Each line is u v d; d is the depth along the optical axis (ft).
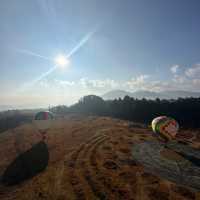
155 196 51.85
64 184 60.95
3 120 267.59
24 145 124.67
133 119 257.34
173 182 60.29
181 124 215.51
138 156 86.28
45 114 240.53
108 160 80.48
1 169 88.33
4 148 124.26
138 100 339.77
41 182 65.46
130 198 51.19
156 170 70.13
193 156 86.69
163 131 98.07
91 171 69.62
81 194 54.34
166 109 276.21
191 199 50.34
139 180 61.77
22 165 89.51
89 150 96.68
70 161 81.97
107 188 56.90
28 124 216.13
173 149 97.96
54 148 108.88
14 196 58.80
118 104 343.87
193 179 62.59
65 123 203.10
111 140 115.65
